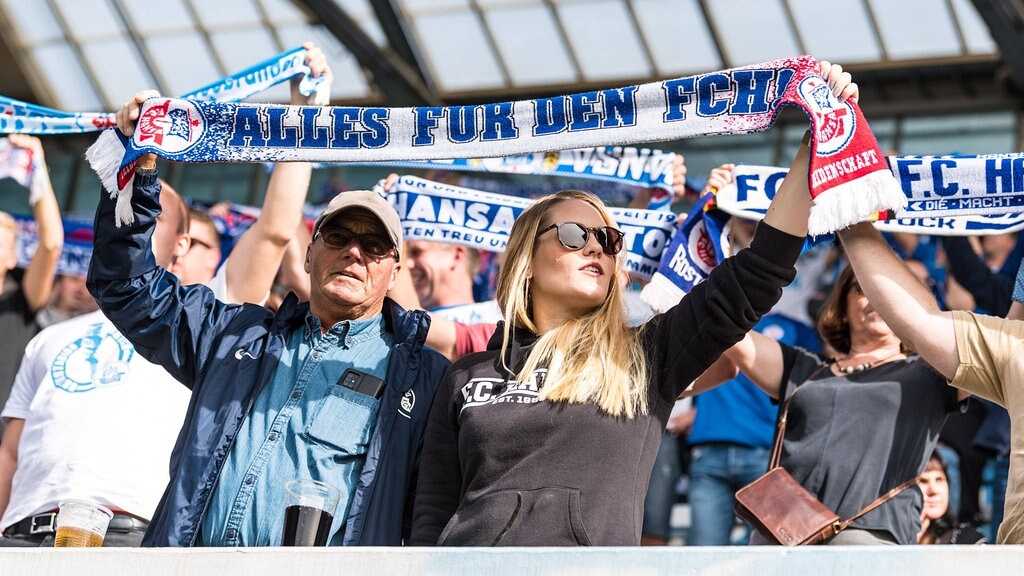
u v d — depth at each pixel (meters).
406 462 3.16
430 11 13.07
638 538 2.81
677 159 4.67
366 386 3.26
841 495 3.89
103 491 3.93
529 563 2.49
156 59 14.62
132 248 3.33
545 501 2.77
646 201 4.84
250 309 3.49
